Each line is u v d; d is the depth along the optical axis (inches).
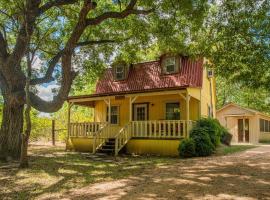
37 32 673.6
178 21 627.2
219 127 842.2
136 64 948.0
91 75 851.4
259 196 291.7
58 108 564.7
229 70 514.0
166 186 346.6
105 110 964.6
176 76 843.4
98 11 719.1
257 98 1779.0
